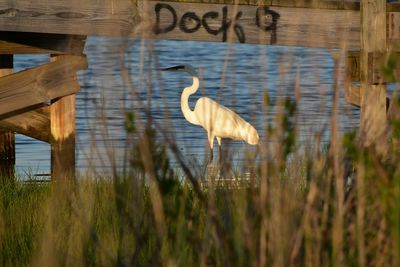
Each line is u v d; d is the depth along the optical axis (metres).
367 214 8.70
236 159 10.51
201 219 9.53
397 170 8.29
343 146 8.79
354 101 16.27
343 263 8.48
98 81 9.30
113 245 10.23
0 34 15.95
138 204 8.84
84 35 15.86
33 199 14.98
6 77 15.59
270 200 8.38
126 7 15.63
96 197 11.88
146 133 8.55
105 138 9.15
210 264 8.91
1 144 20.97
